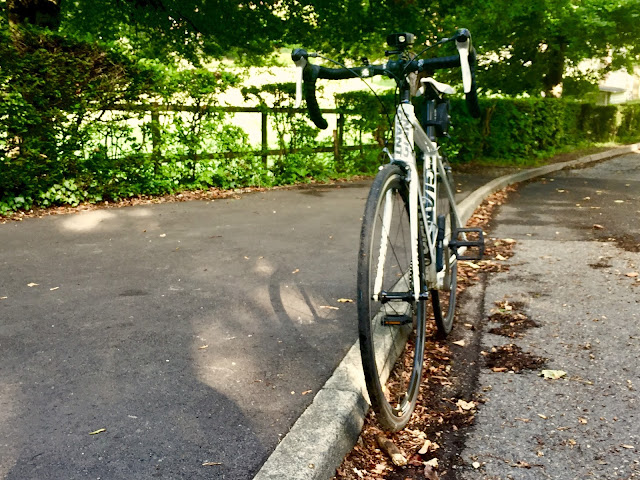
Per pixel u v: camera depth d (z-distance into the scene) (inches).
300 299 191.8
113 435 111.4
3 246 260.5
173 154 397.4
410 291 123.3
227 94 431.5
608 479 102.4
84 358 146.2
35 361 144.4
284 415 119.1
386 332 148.1
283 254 249.6
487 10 563.2
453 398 132.8
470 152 597.6
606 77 941.8
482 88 783.1
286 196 407.2
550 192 448.5
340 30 525.3
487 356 154.1
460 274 226.5
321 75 128.7
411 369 131.9
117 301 189.5
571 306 188.2
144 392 128.5
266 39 535.5
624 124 1024.9
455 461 109.6
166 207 358.9
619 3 667.4
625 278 215.8
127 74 361.4
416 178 126.3
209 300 190.7
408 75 124.6
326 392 122.6
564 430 117.9
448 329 165.9
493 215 352.5
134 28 531.2
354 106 513.3
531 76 766.5
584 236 288.4
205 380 134.3
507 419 123.0
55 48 329.7
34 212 334.3
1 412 119.7
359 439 117.3
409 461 110.1
